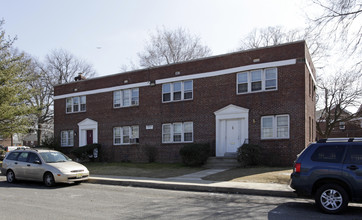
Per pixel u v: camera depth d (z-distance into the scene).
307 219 7.36
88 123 27.62
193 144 20.09
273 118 18.72
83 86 28.44
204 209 8.58
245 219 7.41
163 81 23.45
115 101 26.30
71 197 10.83
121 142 25.48
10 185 14.23
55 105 30.52
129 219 7.48
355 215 7.72
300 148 17.72
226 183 12.79
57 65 48.38
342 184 7.94
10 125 25.84
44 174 13.86
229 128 20.36
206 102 21.27
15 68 26.20
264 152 18.67
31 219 7.60
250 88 19.64
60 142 29.73
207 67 21.47
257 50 19.53
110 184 14.63
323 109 36.28
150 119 23.92
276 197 10.46
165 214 7.98
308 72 19.81
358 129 43.12
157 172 17.64
